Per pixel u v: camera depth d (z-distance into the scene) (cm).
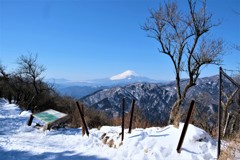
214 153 837
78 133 1400
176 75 2181
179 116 1215
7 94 5019
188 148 864
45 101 4875
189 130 936
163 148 888
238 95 2097
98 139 1179
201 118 1955
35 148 1054
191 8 2170
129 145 961
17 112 2752
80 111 1301
